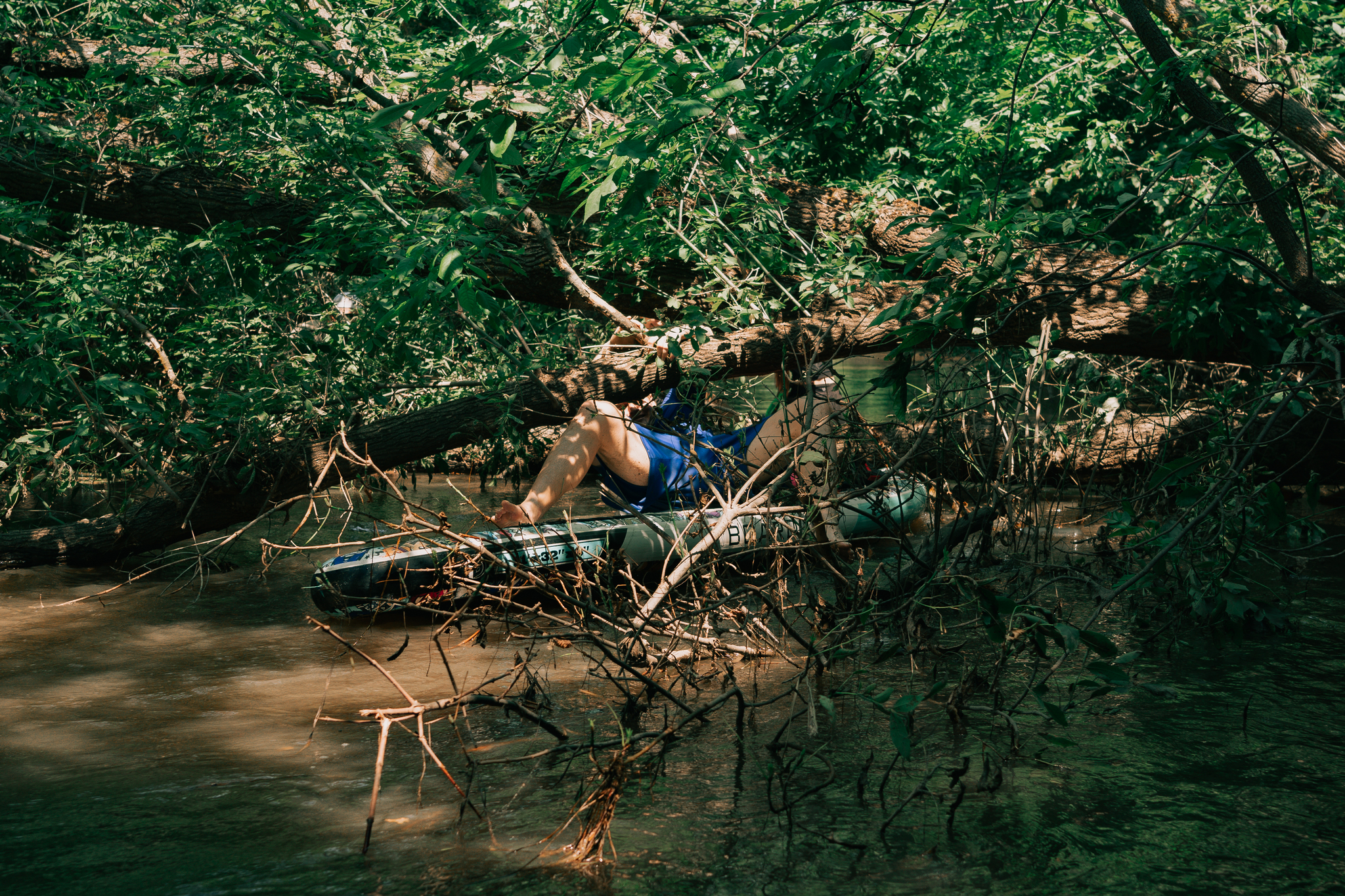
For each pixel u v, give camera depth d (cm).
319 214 609
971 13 653
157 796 263
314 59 575
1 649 405
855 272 521
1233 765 280
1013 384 557
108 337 571
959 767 279
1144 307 516
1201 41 470
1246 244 529
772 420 505
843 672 370
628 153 284
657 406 514
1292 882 217
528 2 576
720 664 382
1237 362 520
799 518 421
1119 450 604
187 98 599
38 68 672
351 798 262
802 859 227
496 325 607
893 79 679
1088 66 723
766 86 662
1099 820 246
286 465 526
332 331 569
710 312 543
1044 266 538
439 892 213
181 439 520
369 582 442
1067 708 300
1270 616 411
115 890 215
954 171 613
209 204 624
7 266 648
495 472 780
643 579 479
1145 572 327
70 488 666
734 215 579
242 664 387
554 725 317
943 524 564
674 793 263
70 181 614
